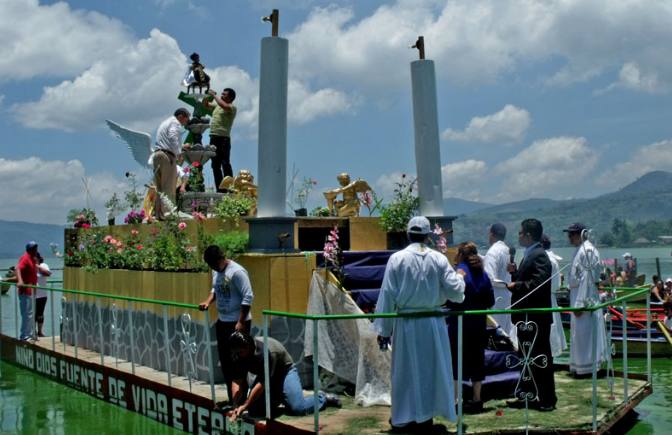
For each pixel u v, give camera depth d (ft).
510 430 21.21
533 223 24.58
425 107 35.63
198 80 42.29
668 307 47.91
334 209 36.70
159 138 37.06
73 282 42.04
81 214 43.32
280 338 27.45
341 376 26.76
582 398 25.85
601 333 30.37
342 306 27.17
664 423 26.30
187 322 26.71
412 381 20.93
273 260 27.61
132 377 30.25
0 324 46.24
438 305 21.68
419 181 35.76
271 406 23.48
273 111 28.91
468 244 24.81
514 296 24.44
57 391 35.27
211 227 30.76
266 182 28.76
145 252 33.81
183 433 26.14
